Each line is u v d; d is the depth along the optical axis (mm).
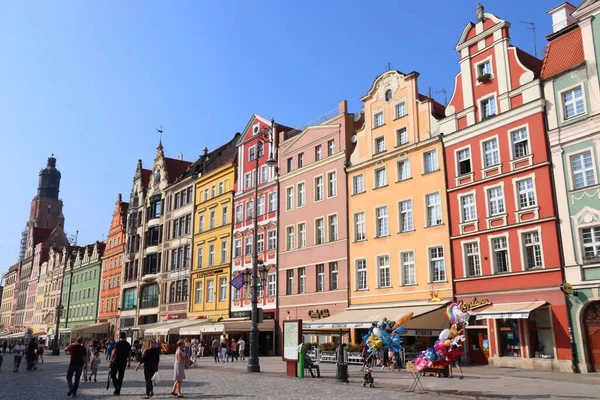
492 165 31969
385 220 38844
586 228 27203
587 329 26391
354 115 44719
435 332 31656
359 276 40156
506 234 30641
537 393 17703
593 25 28172
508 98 31719
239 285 36906
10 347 96938
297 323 25484
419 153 36906
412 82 38312
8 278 146625
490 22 33406
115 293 81375
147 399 17781
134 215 78000
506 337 29938
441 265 34406
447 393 17906
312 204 45625
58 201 165500
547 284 28109
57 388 22141
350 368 29812
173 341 62531
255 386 21125
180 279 64188
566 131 28531
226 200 57906
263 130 52438
